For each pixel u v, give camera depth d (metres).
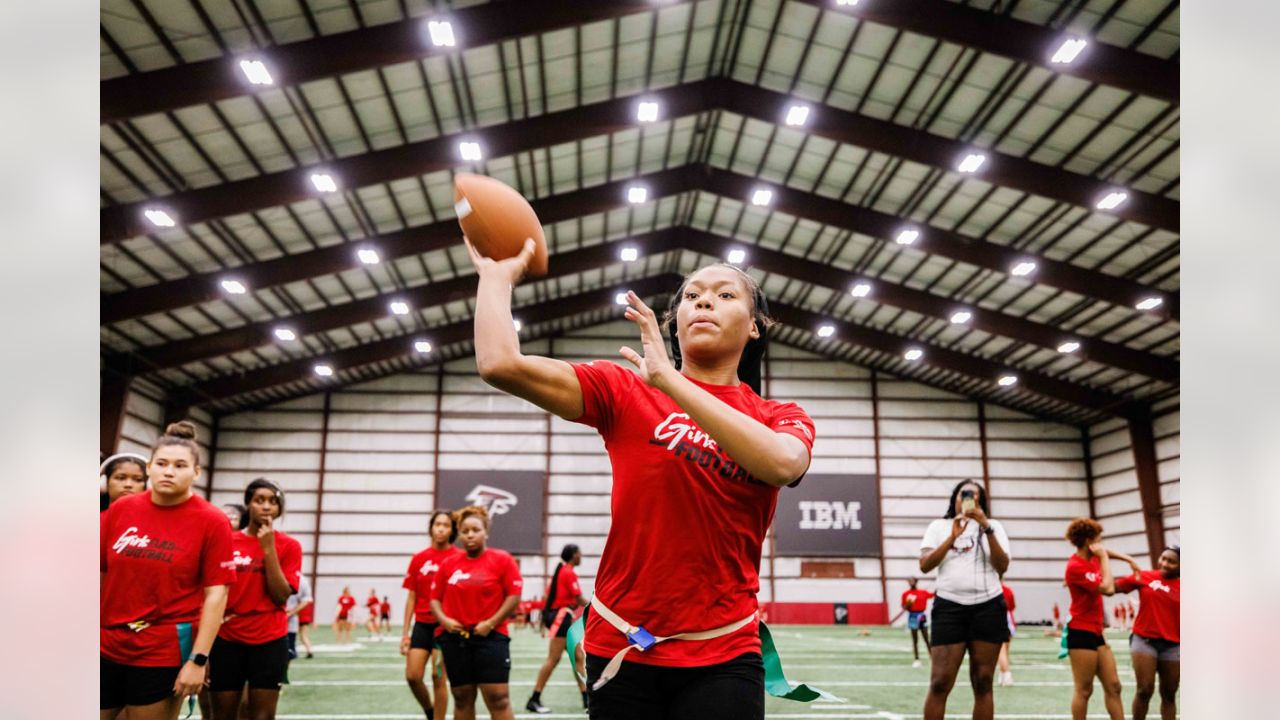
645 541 1.72
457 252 21.70
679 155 20.25
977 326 23.95
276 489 5.04
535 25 13.31
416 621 6.06
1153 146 16.02
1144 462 26.62
